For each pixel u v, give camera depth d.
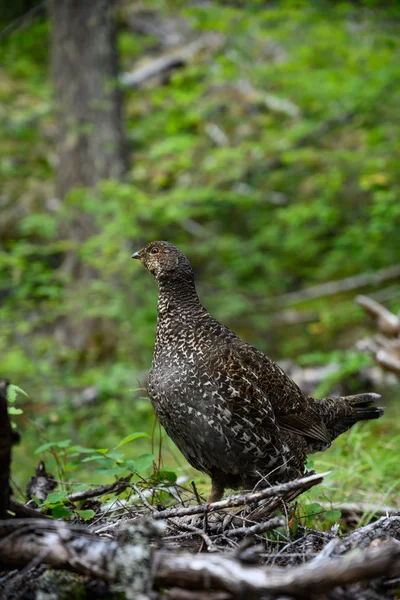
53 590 3.08
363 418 5.70
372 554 2.63
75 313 11.91
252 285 14.43
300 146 14.86
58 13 12.78
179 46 17.83
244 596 2.64
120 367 9.74
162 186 14.36
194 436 4.55
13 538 2.97
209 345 4.59
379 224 11.78
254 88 15.02
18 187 15.16
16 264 10.27
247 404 4.50
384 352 8.40
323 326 12.27
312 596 2.67
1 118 13.46
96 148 12.76
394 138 12.91
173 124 13.09
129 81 16.53
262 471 4.66
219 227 15.91
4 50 13.57
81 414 9.27
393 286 13.41
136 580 2.75
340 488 5.55
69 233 12.60
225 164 13.34
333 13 12.74
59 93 12.85
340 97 13.31
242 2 13.50
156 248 4.92
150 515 4.01
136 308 11.75
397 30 13.29
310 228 15.12
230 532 3.64
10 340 11.89
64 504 4.42
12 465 8.06
